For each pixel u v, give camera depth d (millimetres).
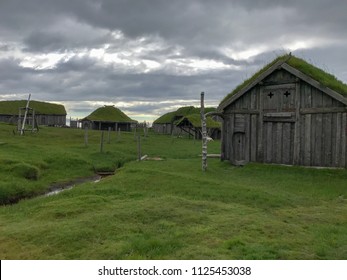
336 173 21062
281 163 24141
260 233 10523
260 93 25234
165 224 11289
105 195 16062
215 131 82250
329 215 12906
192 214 12344
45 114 101312
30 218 12695
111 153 35562
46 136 53500
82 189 17500
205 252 8906
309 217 12578
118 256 8820
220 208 13391
